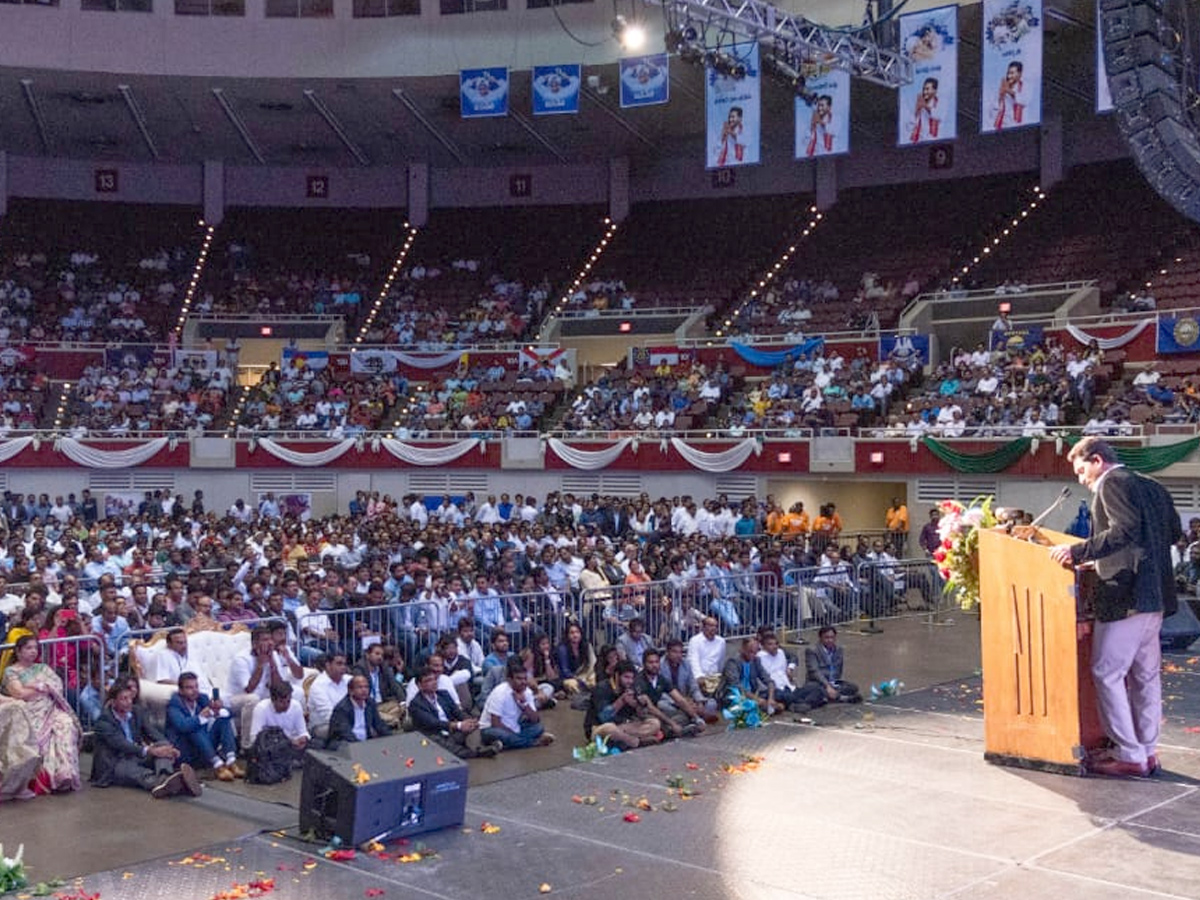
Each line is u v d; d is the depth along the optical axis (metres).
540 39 35.19
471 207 46.38
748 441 30.95
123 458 34.84
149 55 35.84
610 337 40.53
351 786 8.18
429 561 19.36
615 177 45.00
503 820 8.88
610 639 16.61
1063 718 9.81
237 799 9.97
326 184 46.12
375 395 37.56
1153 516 9.62
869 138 41.84
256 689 12.24
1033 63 26.06
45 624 13.23
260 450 35.22
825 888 7.34
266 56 36.09
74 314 41.19
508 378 37.91
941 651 17.59
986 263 38.12
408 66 35.97
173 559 20.58
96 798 10.02
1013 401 28.58
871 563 20.84
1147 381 27.84
